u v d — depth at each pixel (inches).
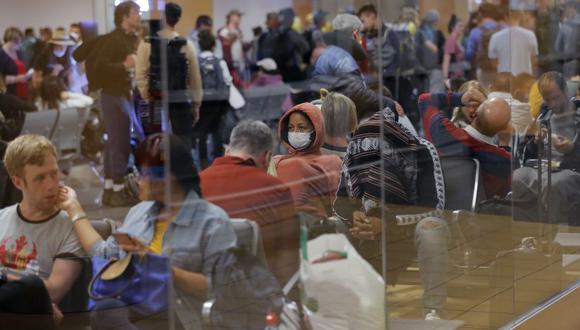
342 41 224.8
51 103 276.1
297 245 226.4
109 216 245.8
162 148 216.4
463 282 290.5
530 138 343.9
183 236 218.4
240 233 214.4
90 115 262.1
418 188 263.3
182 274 220.1
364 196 241.3
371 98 238.1
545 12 362.9
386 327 254.1
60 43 270.7
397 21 247.6
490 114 305.9
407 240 260.1
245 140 207.9
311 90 218.2
